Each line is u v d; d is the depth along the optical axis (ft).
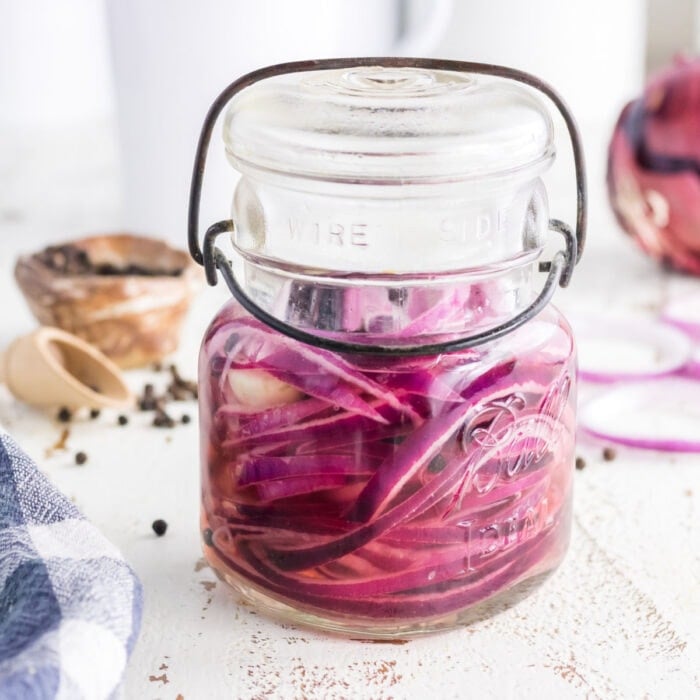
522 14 2.71
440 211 1.28
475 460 1.32
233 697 1.32
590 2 2.75
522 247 1.34
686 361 1.88
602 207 2.61
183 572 1.47
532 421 1.34
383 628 1.35
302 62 1.37
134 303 1.83
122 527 1.55
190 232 1.39
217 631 1.39
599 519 1.57
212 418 1.37
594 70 2.85
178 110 2.10
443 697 1.32
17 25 3.08
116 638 1.22
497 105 1.30
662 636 1.39
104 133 3.19
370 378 1.30
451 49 2.74
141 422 1.77
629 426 1.77
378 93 1.32
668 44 3.65
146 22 2.06
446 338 1.31
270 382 1.32
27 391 1.76
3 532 1.34
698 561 1.50
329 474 1.31
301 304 1.32
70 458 1.68
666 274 2.24
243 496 1.35
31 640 1.22
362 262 1.29
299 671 1.35
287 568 1.34
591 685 1.33
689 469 1.67
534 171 1.32
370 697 1.32
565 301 2.10
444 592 1.34
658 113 2.04
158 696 1.31
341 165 1.26
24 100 3.19
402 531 1.31
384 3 2.84
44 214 2.54
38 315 1.86
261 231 1.33
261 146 1.29
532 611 1.42
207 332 1.40
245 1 2.05
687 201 2.05
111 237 1.97
